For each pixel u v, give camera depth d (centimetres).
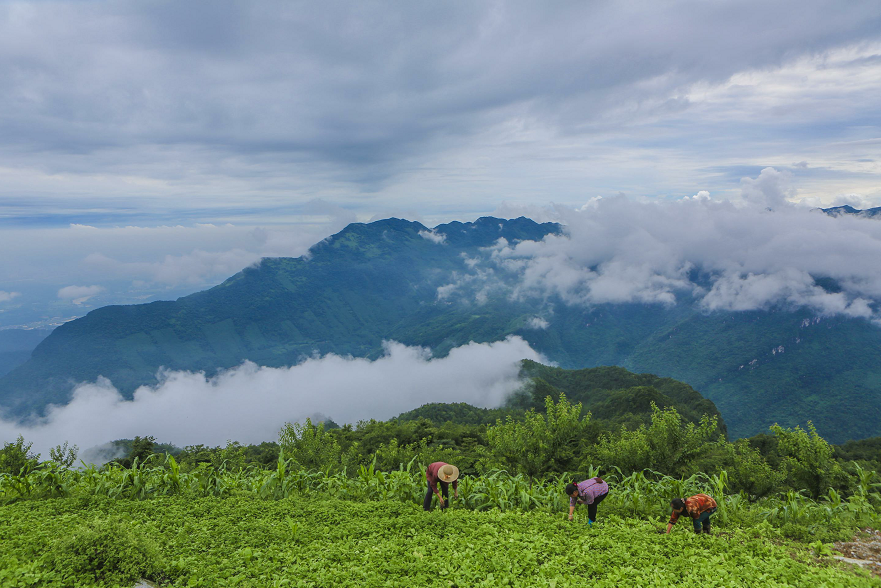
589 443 2548
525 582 820
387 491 1426
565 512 1311
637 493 1349
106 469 1485
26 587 713
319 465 2566
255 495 1384
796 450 1781
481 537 1026
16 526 971
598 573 871
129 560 791
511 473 2164
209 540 977
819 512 1281
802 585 801
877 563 959
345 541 1000
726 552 963
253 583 796
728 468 2406
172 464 1372
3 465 1714
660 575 841
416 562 879
